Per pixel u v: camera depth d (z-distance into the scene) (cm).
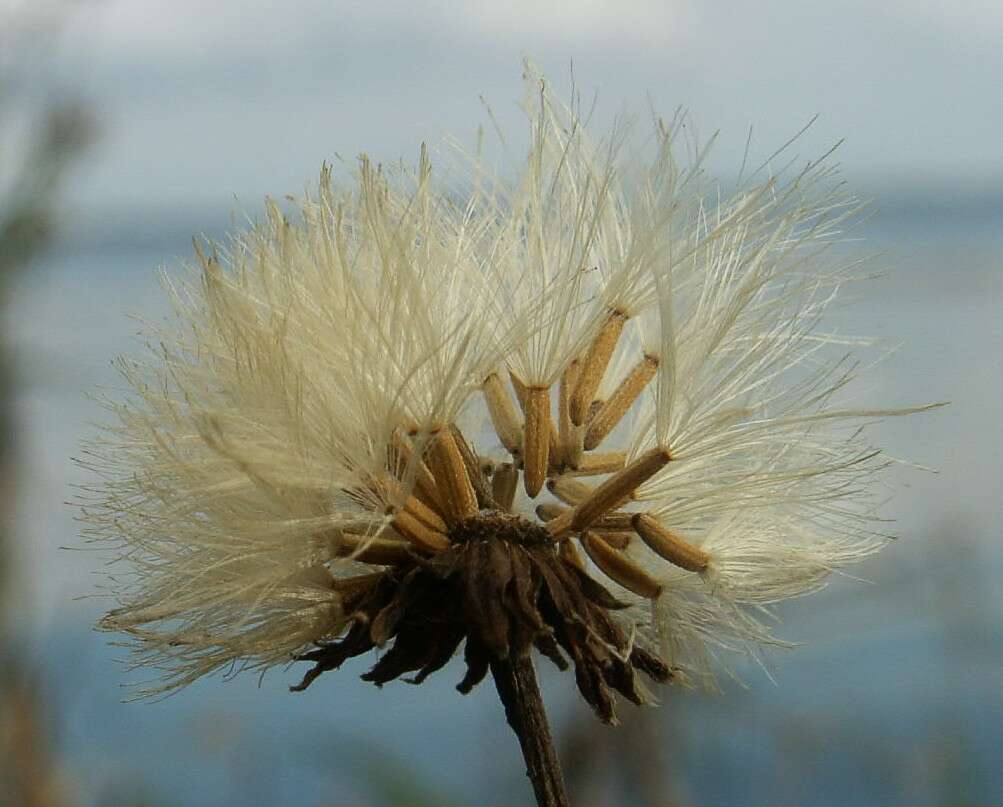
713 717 13
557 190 9
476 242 9
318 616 9
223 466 9
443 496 9
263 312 9
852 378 9
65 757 15
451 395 9
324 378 9
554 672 10
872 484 9
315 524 8
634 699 9
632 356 9
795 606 13
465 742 17
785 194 9
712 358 9
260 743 17
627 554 9
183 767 16
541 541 9
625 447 9
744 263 9
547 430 9
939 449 23
